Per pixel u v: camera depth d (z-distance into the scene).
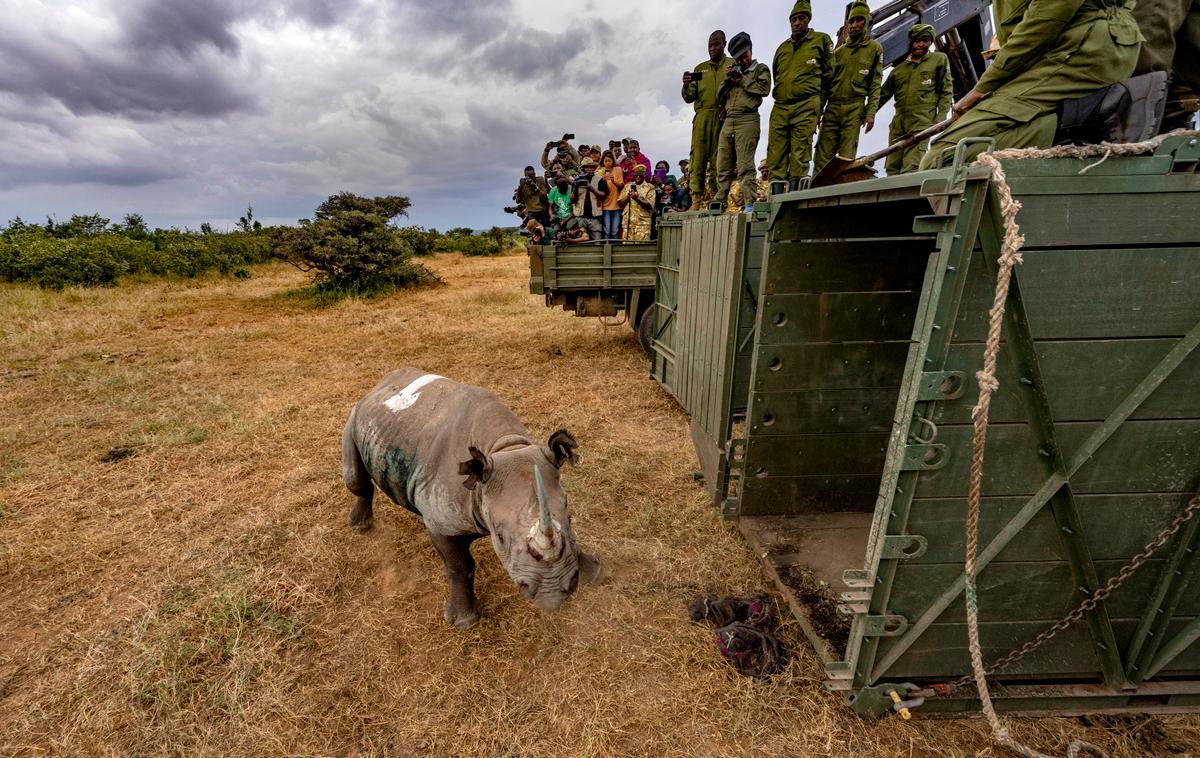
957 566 2.69
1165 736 2.88
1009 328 2.31
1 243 17.91
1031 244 2.21
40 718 3.10
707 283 5.23
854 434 4.44
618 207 9.89
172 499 5.38
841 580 3.85
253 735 3.02
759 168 8.68
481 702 3.21
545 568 2.47
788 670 3.32
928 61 6.88
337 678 3.38
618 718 3.08
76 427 7.02
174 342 11.42
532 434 6.74
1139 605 2.74
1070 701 2.96
